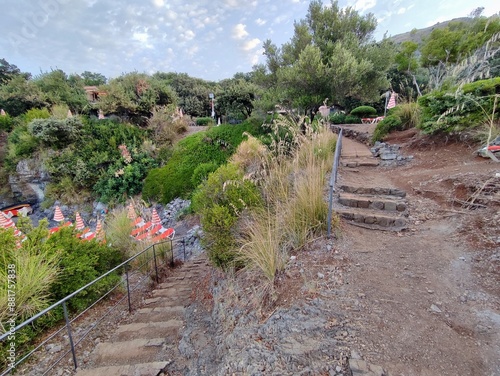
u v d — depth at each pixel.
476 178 3.48
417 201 3.62
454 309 1.83
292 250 2.78
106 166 12.20
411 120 6.88
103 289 3.59
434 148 5.31
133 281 4.46
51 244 3.40
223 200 3.32
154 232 6.04
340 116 12.62
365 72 9.12
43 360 2.45
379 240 2.92
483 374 1.36
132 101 14.52
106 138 12.89
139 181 11.73
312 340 1.68
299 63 9.00
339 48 8.85
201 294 3.65
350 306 1.93
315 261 2.54
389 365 1.44
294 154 4.21
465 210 3.08
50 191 11.88
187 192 10.38
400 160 5.44
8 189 13.30
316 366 1.50
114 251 4.51
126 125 13.90
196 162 11.45
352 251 2.67
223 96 14.03
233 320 2.34
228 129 12.39
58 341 2.74
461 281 2.10
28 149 12.42
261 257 2.49
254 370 1.57
